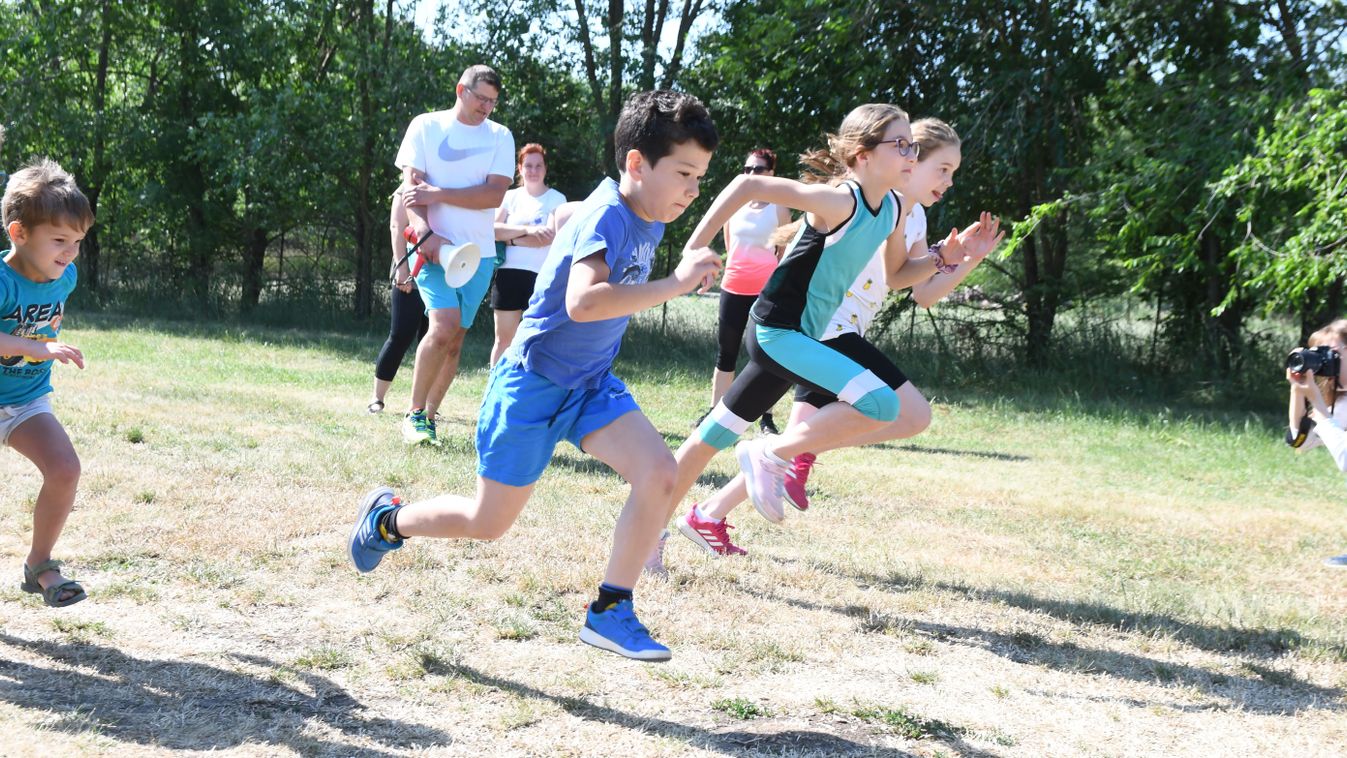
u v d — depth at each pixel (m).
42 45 19.08
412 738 2.84
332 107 17.55
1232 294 11.89
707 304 22.05
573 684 3.23
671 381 12.27
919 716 3.13
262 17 19.33
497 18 18.36
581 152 18.52
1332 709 3.37
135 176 19.64
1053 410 11.77
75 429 6.29
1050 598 4.38
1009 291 15.94
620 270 2.95
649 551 3.02
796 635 3.78
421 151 6.83
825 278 3.94
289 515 4.79
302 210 18.08
